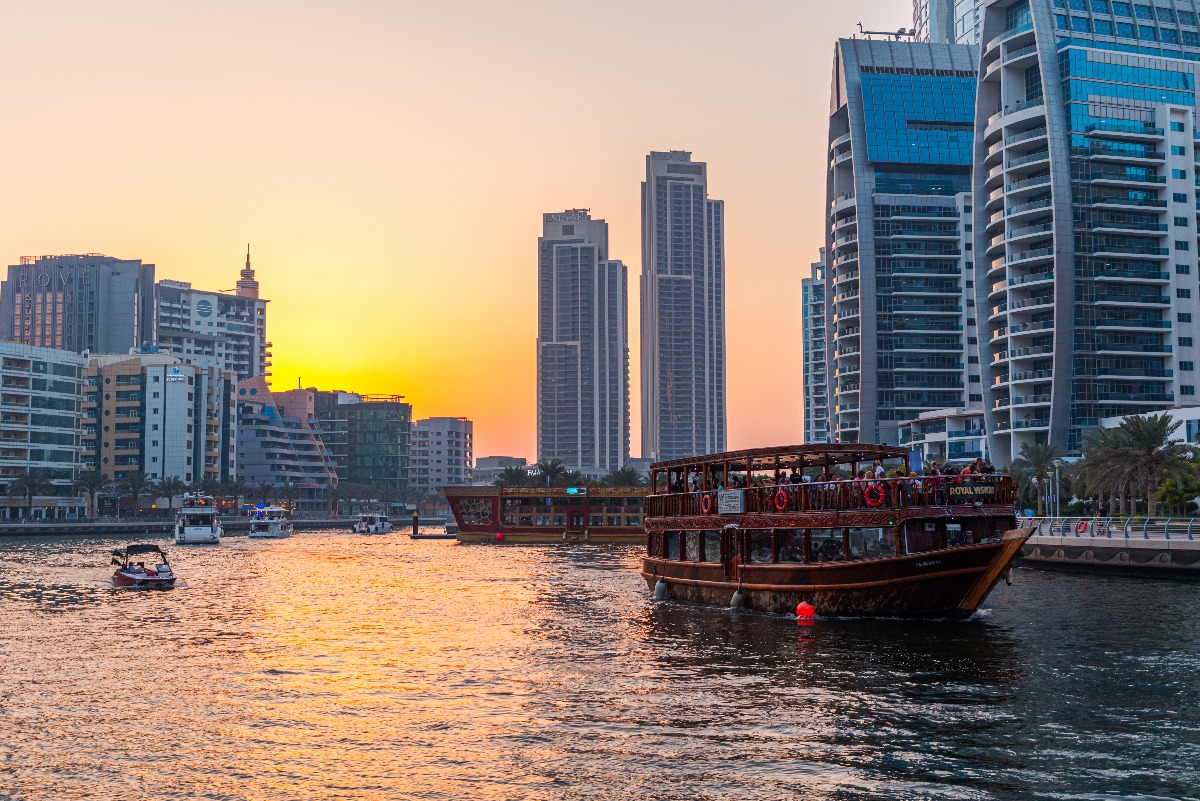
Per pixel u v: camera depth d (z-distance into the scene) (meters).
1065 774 26.98
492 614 61.06
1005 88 181.00
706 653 45.00
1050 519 103.44
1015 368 175.88
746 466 59.03
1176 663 41.44
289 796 25.97
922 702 34.91
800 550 54.91
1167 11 183.88
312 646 48.69
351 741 30.86
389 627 55.44
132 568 84.38
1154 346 171.75
